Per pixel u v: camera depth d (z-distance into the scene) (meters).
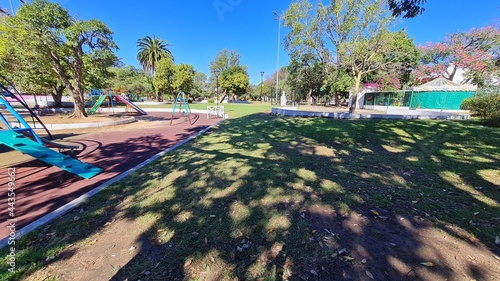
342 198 3.06
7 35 8.23
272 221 2.53
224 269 1.86
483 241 2.17
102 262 1.96
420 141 6.52
